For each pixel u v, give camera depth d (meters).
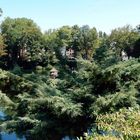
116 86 12.52
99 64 13.23
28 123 12.73
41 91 12.89
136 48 83.62
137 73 12.76
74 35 97.44
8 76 14.05
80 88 12.56
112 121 7.12
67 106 11.86
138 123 6.65
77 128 12.32
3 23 97.12
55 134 12.45
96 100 11.88
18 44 92.25
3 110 13.62
